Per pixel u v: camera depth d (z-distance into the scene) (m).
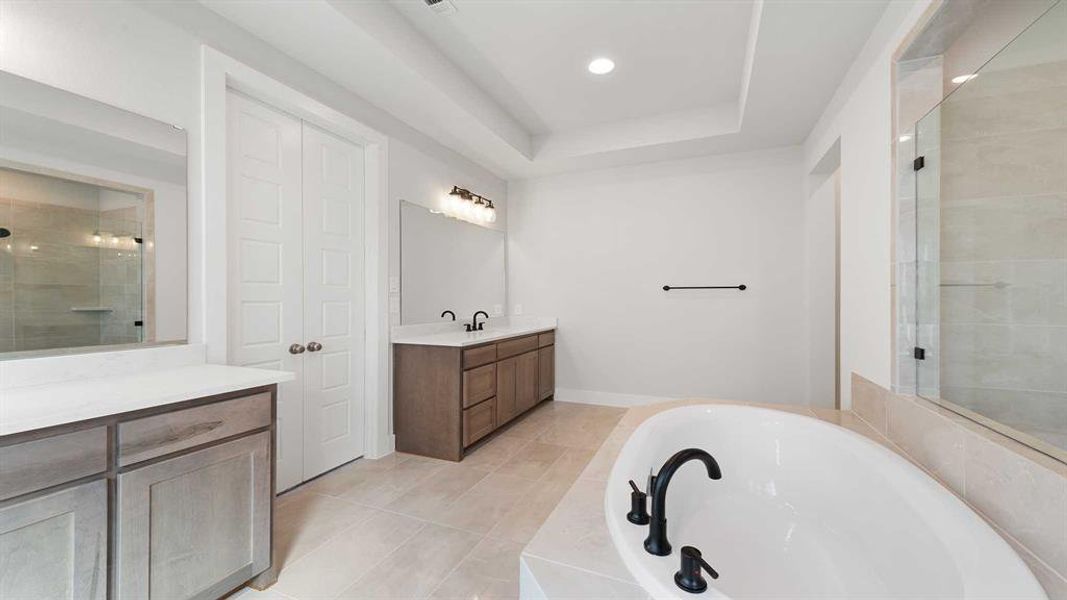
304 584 1.58
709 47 2.52
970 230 1.47
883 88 1.83
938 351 1.59
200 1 1.81
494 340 3.17
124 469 1.19
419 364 2.89
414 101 2.71
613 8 2.18
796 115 2.87
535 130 3.82
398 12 2.22
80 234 1.49
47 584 1.06
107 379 1.49
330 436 2.60
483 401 3.05
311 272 2.47
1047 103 1.31
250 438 1.51
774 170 3.61
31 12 1.39
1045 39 1.32
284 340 2.31
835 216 3.38
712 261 3.81
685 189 3.89
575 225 4.32
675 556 0.95
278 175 2.28
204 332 1.84
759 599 1.30
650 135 3.52
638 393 4.10
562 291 4.37
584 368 4.30
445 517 2.06
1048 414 1.23
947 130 1.56
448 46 2.52
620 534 1.03
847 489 1.60
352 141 2.73
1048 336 1.26
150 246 1.67
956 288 1.52
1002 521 1.13
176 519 1.30
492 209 4.09
